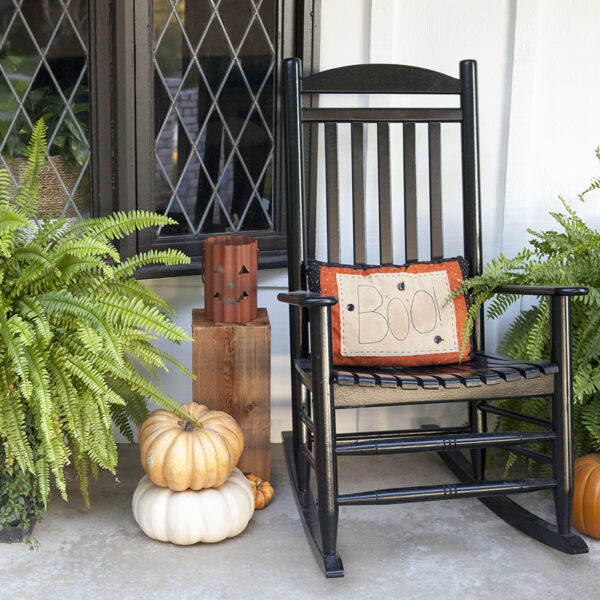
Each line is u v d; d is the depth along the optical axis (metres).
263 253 2.75
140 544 2.15
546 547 2.17
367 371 2.22
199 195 2.67
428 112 2.57
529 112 2.74
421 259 2.83
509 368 2.12
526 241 2.82
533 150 2.79
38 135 2.21
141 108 2.47
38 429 2.06
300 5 2.64
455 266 2.47
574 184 2.81
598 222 2.83
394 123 2.74
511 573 2.04
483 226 2.83
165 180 2.60
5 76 2.36
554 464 2.13
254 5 2.63
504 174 2.79
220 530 2.12
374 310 2.34
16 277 2.10
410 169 2.57
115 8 2.38
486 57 2.73
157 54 2.51
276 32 2.68
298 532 2.24
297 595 1.93
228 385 2.40
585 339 2.34
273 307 2.81
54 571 2.00
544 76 2.75
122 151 2.46
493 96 2.76
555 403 2.11
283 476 2.61
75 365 2.03
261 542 2.18
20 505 2.12
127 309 2.11
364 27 2.70
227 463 2.17
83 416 2.09
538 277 2.35
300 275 2.42
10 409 2.01
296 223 2.42
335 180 2.52
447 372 2.17
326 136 2.52
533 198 2.81
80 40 2.41
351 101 2.74
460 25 2.71
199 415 2.29
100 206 2.50
